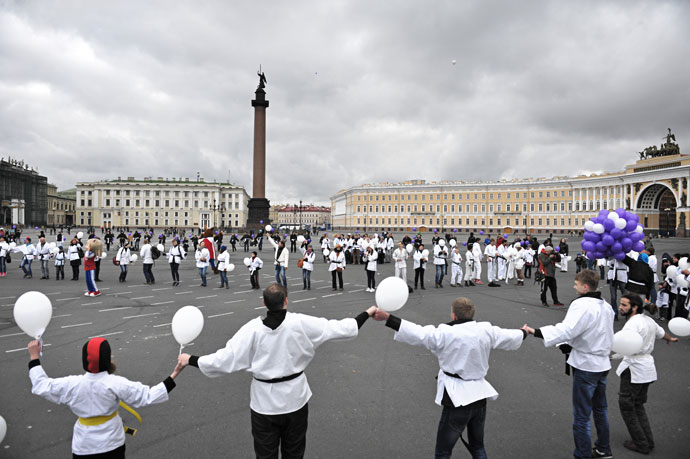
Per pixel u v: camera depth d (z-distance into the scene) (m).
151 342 7.87
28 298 3.05
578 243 48.59
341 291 14.55
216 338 8.20
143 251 15.84
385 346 7.70
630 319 4.26
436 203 111.56
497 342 3.37
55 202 138.38
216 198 133.88
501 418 4.84
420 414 4.93
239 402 5.25
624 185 84.50
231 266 14.91
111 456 2.93
